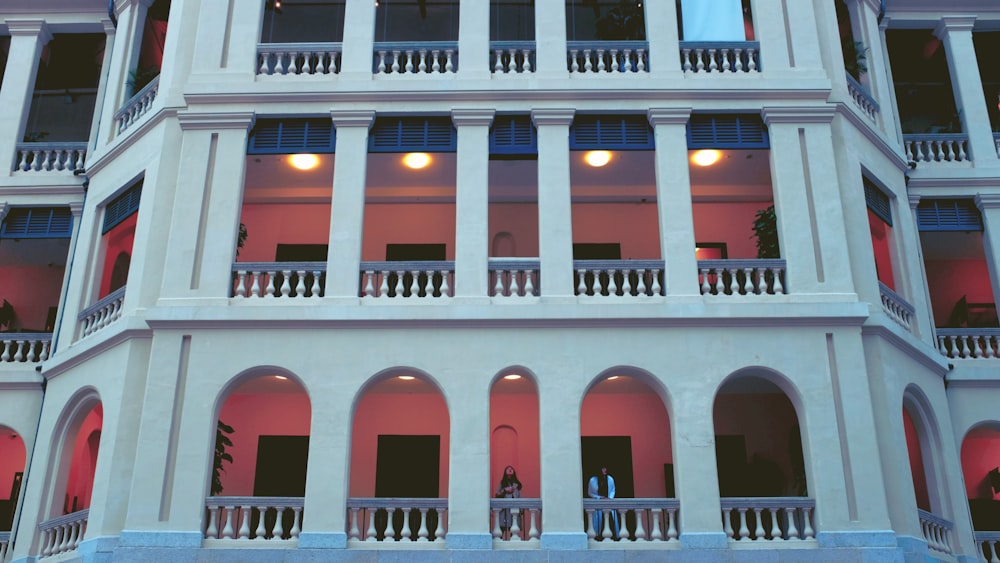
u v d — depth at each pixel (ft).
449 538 49.16
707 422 51.49
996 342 64.59
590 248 68.69
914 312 60.49
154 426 51.03
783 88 58.49
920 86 75.87
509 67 61.67
